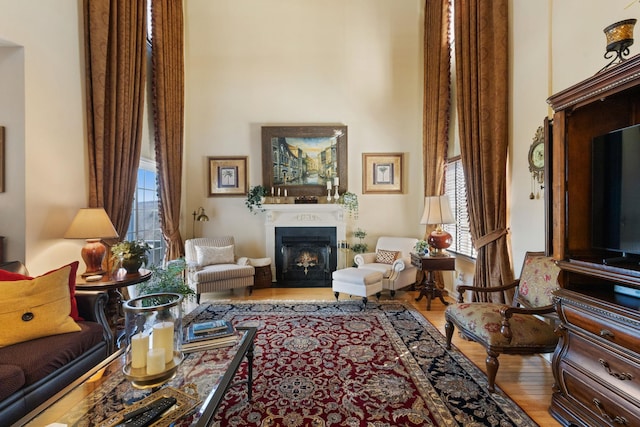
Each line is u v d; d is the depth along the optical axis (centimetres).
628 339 151
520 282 277
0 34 239
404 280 463
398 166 557
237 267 470
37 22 265
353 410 203
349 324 355
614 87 155
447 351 287
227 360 181
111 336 241
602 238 181
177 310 163
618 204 171
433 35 492
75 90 303
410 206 556
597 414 167
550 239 210
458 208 459
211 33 550
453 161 465
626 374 153
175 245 483
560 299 192
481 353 283
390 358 273
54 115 281
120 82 343
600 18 226
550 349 222
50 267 278
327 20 553
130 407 137
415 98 555
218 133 554
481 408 204
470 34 361
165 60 463
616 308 157
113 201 340
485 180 339
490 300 335
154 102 454
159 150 455
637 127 161
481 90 343
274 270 550
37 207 266
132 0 365
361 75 555
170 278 342
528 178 300
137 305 169
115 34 338
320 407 206
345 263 550
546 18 275
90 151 317
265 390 226
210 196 555
